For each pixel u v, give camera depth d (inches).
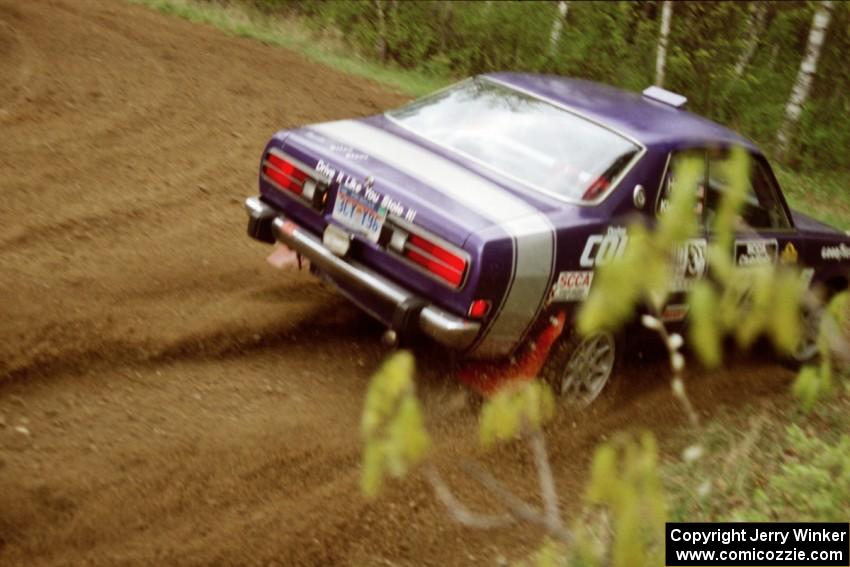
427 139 200.5
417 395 194.5
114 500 145.0
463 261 163.9
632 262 71.0
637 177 189.6
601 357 203.2
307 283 235.5
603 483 74.0
